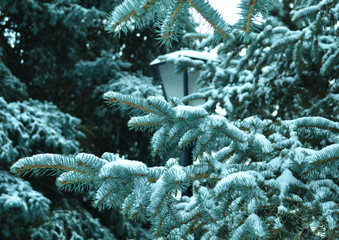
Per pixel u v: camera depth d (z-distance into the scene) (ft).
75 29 29.40
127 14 4.60
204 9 4.61
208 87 15.58
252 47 12.39
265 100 14.21
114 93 6.06
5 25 29.71
